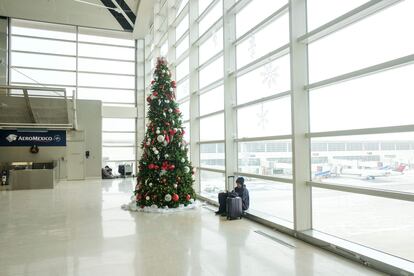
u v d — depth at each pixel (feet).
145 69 53.36
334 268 10.53
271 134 17.79
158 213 20.56
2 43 46.47
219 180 24.20
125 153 54.39
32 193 31.83
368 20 11.70
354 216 12.16
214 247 13.07
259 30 19.06
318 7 14.32
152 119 22.15
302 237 13.94
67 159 47.34
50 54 49.96
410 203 9.97
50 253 12.60
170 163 22.03
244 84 20.84
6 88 34.78
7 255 12.40
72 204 24.76
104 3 43.39
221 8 24.06
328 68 13.69
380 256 10.58
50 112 40.19
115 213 20.84
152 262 11.39
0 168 41.06
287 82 16.49
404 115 10.20
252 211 19.19
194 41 28.58
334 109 13.28
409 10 10.12
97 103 49.62
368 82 11.62
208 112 26.50
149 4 40.55
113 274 10.32
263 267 10.73
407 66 10.10
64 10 44.86
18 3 42.47
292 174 14.97
